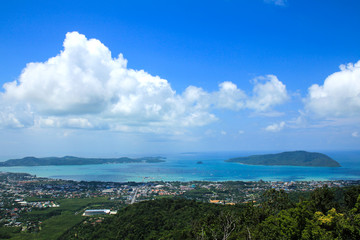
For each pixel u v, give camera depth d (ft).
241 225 172.65
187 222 261.24
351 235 119.96
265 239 132.26
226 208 291.58
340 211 166.40
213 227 175.32
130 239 249.55
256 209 181.57
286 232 126.41
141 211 310.24
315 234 119.44
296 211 133.59
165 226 263.70
